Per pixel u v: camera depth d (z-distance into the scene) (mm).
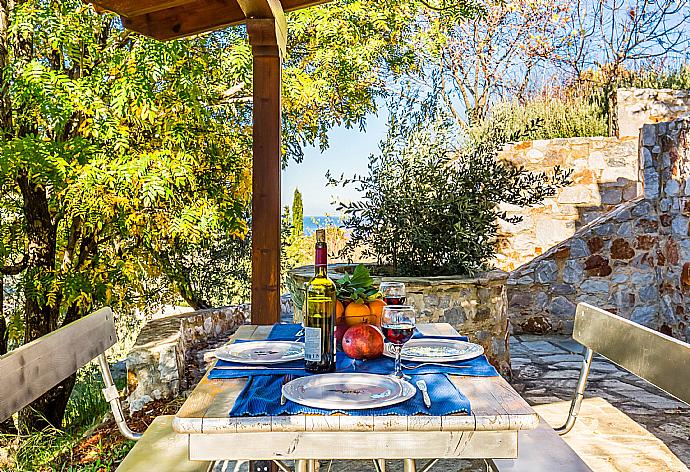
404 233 5898
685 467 3701
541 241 8625
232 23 3830
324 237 2271
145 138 6004
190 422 1758
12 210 6598
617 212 7723
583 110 9516
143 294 7363
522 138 9109
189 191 6262
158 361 5328
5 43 5824
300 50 7395
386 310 2184
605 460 3814
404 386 1953
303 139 7863
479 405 1846
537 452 2447
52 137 6207
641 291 7629
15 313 6543
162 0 3371
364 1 6754
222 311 8078
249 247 9320
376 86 7805
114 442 4609
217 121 6930
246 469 3580
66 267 6297
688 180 6629
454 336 2883
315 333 2219
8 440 4789
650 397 5141
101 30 6129
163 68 5496
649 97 8430
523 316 7941
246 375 2189
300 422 1755
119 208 5848
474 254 5777
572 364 6301
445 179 6000
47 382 2076
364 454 1796
